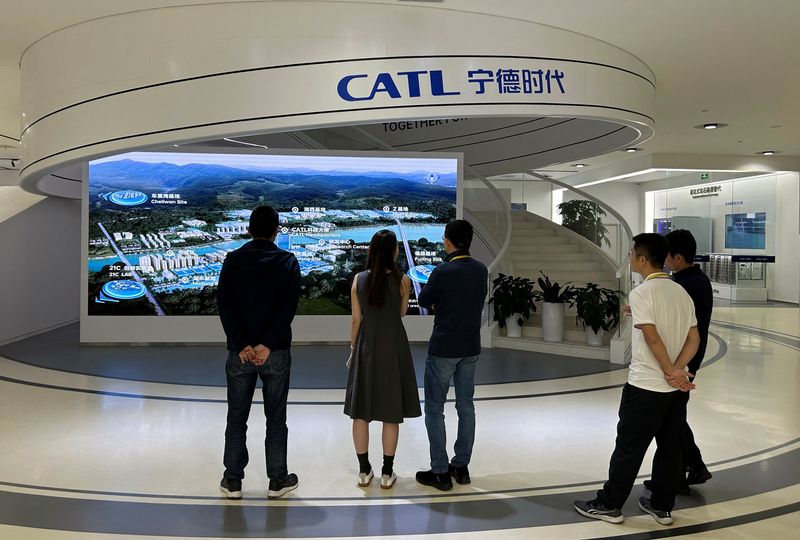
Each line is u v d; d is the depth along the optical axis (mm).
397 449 4570
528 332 9227
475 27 5430
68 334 9914
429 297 3736
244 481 3900
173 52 5305
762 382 6918
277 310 3559
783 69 7422
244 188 8844
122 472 4012
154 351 8344
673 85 8258
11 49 6289
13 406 5570
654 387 3232
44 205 10219
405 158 9078
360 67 5238
